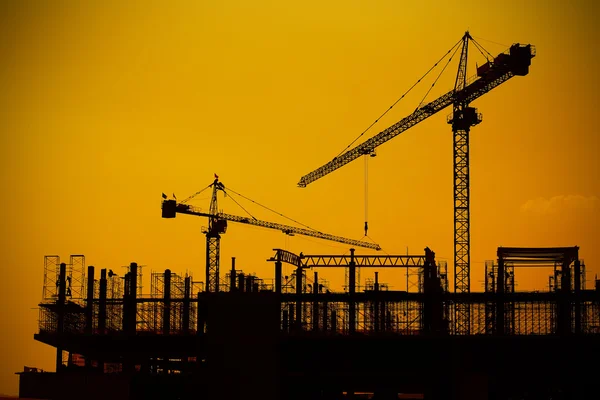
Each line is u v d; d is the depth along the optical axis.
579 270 178.38
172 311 198.38
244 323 175.50
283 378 182.25
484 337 172.50
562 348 171.88
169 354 193.38
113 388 179.50
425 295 181.12
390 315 193.62
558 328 175.00
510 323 181.12
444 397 175.25
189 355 192.38
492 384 178.50
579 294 173.75
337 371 184.75
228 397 173.75
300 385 198.38
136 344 192.88
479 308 190.62
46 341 195.75
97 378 180.62
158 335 186.38
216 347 175.50
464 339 173.62
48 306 198.50
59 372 187.75
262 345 174.62
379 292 182.25
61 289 198.25
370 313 192.25
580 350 173.62
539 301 177.38
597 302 176.12
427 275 184.38
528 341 171.38
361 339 176.25
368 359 184.38
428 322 180.12
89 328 194.38
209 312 176.62
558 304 175.50
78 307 199.88
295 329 199.25
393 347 182.25
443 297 179.88
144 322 197.38
